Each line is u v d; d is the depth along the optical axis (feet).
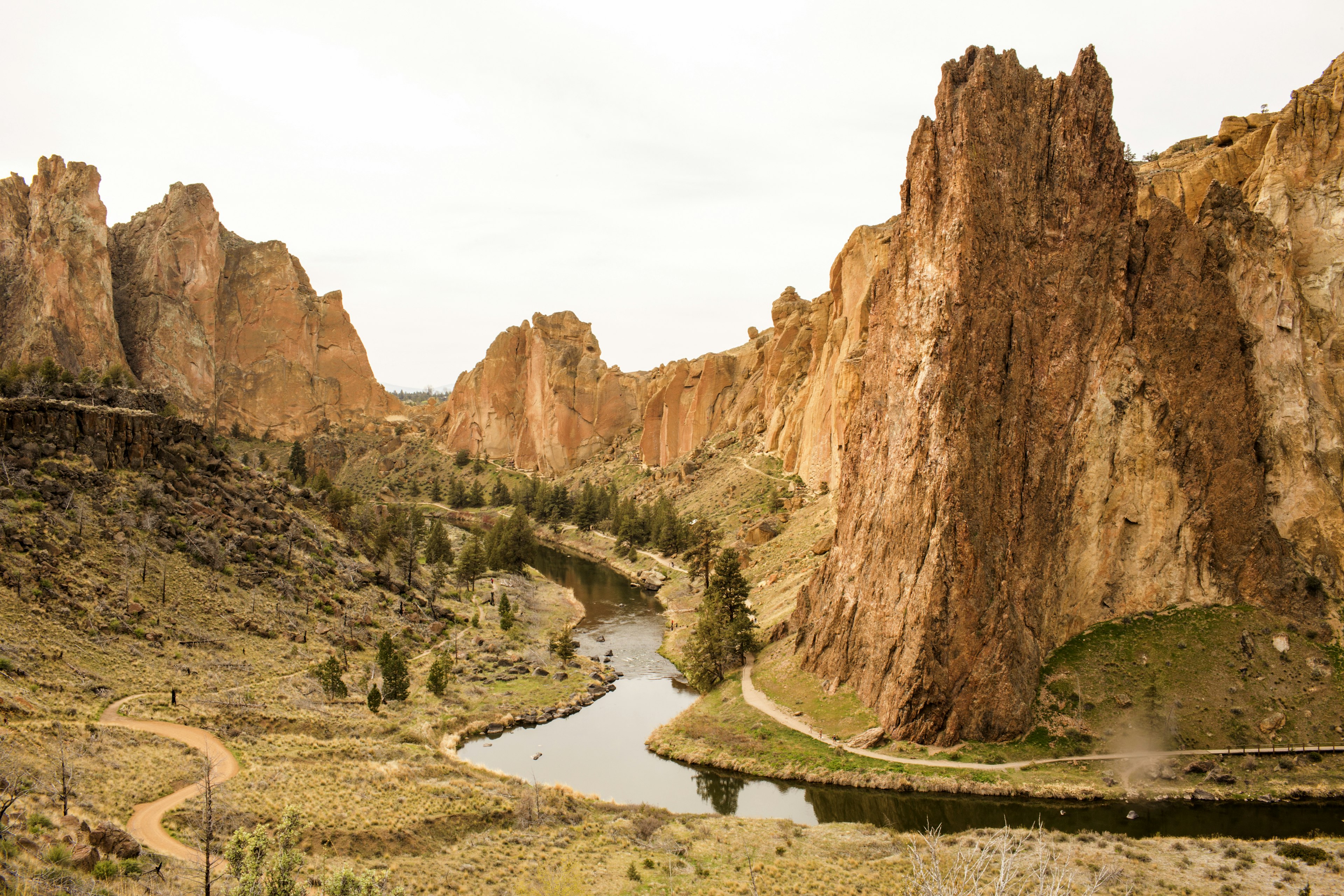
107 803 151.74
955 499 233.14
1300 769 213.46
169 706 213.05
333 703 249.34
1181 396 262.26
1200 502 257.75
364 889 102.37
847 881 157.48
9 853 114.11
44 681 205.46
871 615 256.52
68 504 283.79
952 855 165.48
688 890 150.92
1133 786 209.77
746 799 217.97
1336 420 270.26
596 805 203.41
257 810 161.07
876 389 283.38
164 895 114.52
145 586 273.54
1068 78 268.21
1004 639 230.48
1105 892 147.43
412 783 193.77
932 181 262.47
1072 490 256.32
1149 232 270.26
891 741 234.38
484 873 152.25
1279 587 251.60
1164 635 245.86
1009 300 251.60
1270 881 154.40
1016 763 219.20
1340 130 287.07
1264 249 278.67
